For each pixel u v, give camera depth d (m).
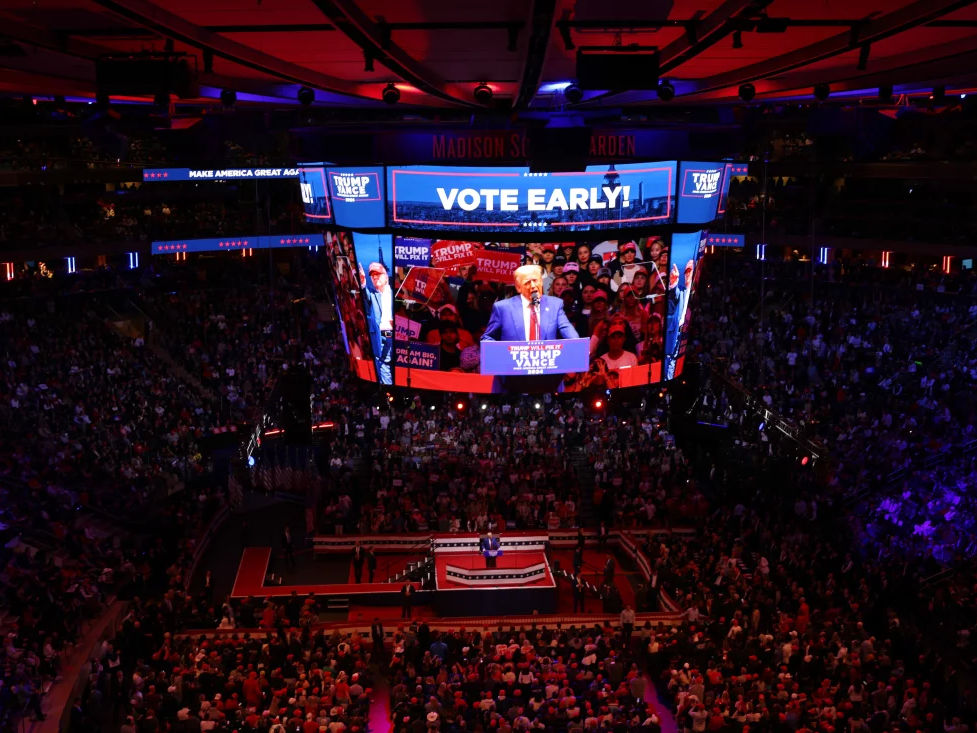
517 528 33.06
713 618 26.11
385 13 10.99
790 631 23.97
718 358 42.09
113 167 42.00
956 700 21.80
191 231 47.97
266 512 35.44
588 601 30.19
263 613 27.72
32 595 24.80
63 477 31.25
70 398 37.12
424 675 23.61
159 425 37.66
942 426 33.53
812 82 17.97
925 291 41.78
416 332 17.22
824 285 46.19
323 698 21.62
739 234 47.28
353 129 17.19
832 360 41.22
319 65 15.57
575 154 16.34
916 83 18.36
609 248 16.81
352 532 32.75
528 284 16.83
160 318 46.47
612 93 14.12
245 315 48.75
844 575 27.14
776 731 20.03
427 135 17.03
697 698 21.58
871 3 10.79
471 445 36.06
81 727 21.23
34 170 39.41
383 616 29.00
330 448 37.09
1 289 40.59
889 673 22.11
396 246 16.95
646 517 33.09
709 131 16.84
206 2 10.30
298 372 29.39
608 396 17.38
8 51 13.95
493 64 14.95
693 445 35.81
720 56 15.40
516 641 24.47
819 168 41.94
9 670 21.53
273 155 44.19
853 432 35.28
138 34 12.84
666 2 10.45
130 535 30.81
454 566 30.42
